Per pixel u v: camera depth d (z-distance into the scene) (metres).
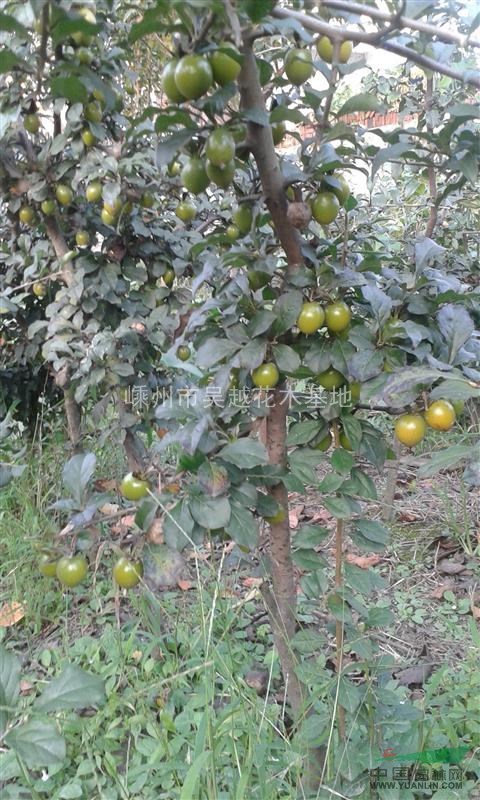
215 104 1.21
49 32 1.47
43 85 2.11
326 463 4.20
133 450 2.76
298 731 1.80
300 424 1.64
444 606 2.82
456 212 3.97
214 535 1.64
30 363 3.43
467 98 3.23
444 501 3.55
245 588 2.84
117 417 3.04
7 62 1.47
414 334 1.42
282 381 1.66
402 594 2.91
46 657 2.41
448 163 1.64
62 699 1.06
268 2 1.08
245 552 1.78
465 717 2.03
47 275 2.81
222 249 1.96
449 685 2.26
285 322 1.47
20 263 2.82
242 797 1.58
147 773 1.90
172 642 2.45
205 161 1.31
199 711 2.12
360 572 1.71
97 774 1.99
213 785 1.62
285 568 1.83
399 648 2.57
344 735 1.81
